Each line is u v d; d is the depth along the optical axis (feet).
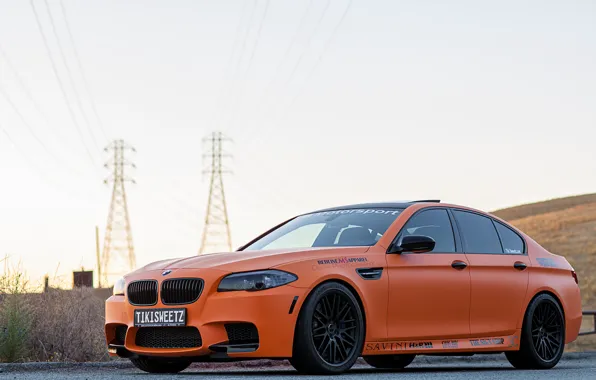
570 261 190.90
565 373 23.86
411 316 24.17
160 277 22.65
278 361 35.04
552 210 287.69
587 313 49.34
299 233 26.20
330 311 22.18
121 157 220.64
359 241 24.63
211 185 209.97
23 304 33.14
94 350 34.78
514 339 27.32
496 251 27.53
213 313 21.53
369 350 23.02
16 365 27.78
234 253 23.67
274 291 21.31
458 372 25.03
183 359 22.74
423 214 25.98
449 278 25.27
